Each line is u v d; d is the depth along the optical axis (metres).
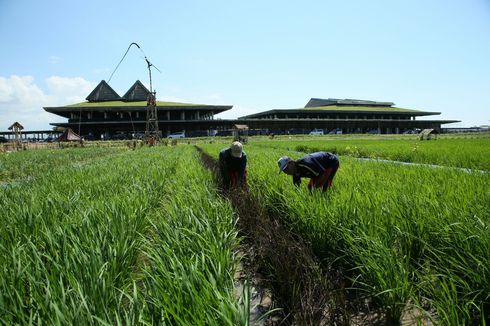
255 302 4.36
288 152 25.27
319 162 7.41
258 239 5.39
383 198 6.19
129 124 110.25
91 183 9.27
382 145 35.69
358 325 3.81
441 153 22.78
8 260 3.95
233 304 2.95
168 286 3.34
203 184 8.32
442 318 3.30
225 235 4.91
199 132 105.88
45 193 7.89
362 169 12.06
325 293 3.77
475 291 3.56
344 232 4.86
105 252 4.20
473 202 5.75
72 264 3.72
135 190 7.94
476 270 3.88
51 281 3.41
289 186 7.48
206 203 6.35
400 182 8.39
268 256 4.84
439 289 3.85
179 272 3.54
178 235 4.65
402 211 5.32
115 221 5.10
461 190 6.79
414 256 4.87
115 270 3.94
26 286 3.64
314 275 4.16
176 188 8.62
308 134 117.75
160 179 10.44
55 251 4.05
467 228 4.39
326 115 143.50
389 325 3.78
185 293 3.13
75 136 65.12
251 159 16.59
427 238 4.82
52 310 2.87
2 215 5.71
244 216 6.60
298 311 3.59
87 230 4.79
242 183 9.09
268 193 7.91
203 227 4.94
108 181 9.69
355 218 5.18
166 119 115.12
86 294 3.16
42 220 5.07
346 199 5.98
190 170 12.14
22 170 19.97
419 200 5.80
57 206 6.32
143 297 3.34
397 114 154.62
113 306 3.35
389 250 4.17
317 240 5.37
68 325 2.64
